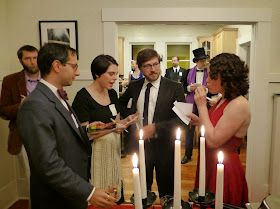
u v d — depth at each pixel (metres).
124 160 4.14
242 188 1.48
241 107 1.39
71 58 1.31
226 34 6.18
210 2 2.85
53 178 1.15
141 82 2.23
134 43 8.95
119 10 2.87
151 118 2.11
